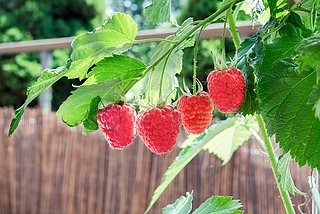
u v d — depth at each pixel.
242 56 0.30
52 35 2.97
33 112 1.31
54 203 1.28
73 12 3.02
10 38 2.93
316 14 0.31
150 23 0.40
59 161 1.27
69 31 2.99
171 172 0.47
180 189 1.07
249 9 0.46
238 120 0.45
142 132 0.32
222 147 0.53
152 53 0.38
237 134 0.51
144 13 0.39
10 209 1.33
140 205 1.16
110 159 1.20
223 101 0.29
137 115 0.33
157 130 0.31
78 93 0.31
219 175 1.03
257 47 0.29
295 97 0.27
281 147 0.27
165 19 0.38
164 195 1.10
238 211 0.38
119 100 0.32
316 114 0.24
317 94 0.24
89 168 1.23
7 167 1.33
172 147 0.32
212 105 0.31
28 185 1.31
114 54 0.32
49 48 1.07
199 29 0.34
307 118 0.27
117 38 0.33
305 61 0.23
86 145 1.24
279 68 0.28
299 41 0.29
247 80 0.28
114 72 0.33
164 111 0.31
